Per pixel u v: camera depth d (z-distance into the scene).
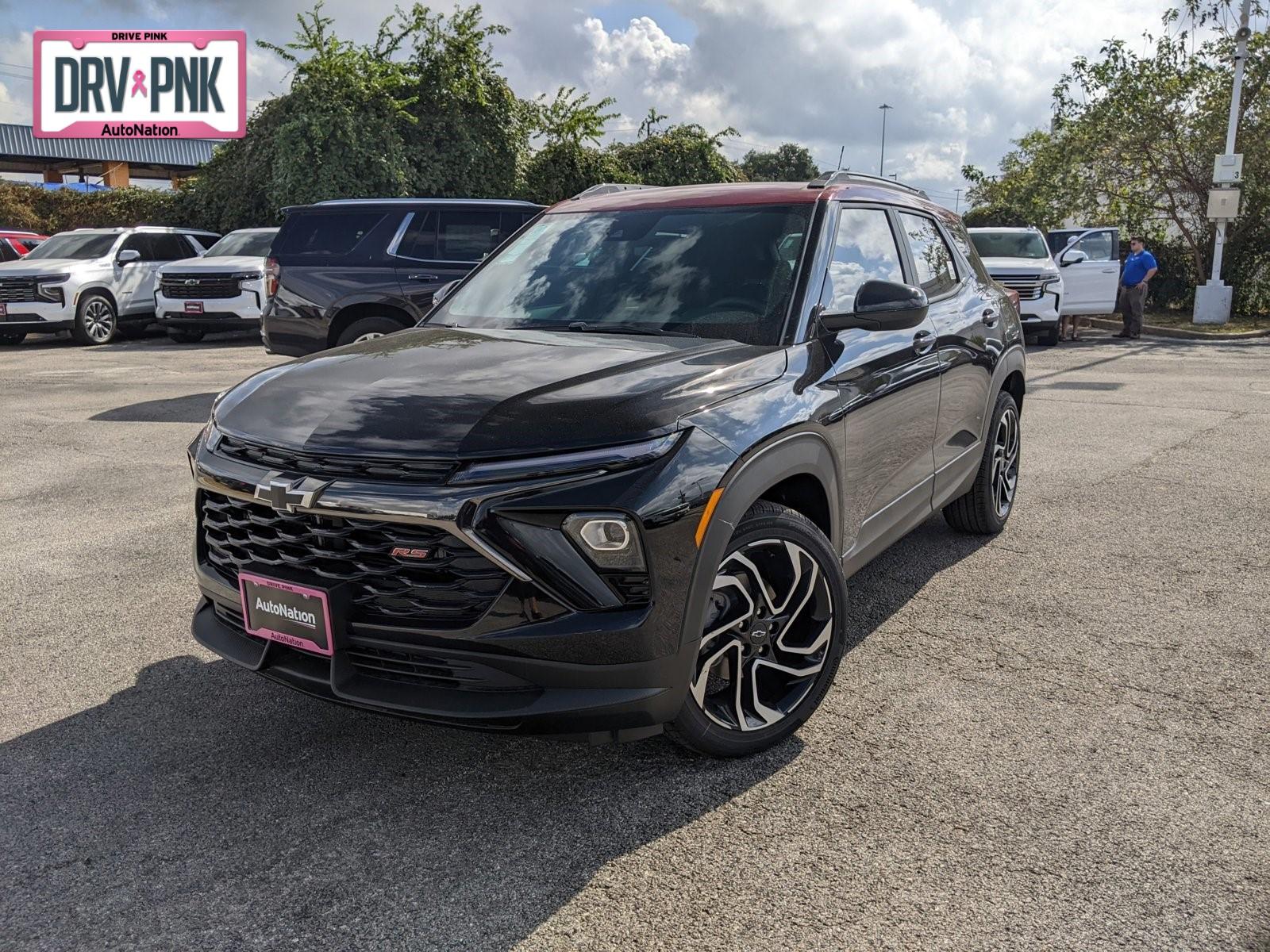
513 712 2.45
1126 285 17.09
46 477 6.56
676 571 2.54
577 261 3.77
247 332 16.95
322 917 2.29
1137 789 2.77
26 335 17.14
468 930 2.24
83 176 40.91
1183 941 2.16
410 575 2.52
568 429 2.50
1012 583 4.45
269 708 3.34
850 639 3.86
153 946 2.20
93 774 2.92
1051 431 8.01
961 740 3.06
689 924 2.25
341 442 2.58
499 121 20.69
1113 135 21.58
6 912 2.31
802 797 2.76
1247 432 7.90
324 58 18.33
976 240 15.87
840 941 2.19
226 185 20.56
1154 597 4.27
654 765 2.95
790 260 3.41
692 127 26.66
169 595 4.38
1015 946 2.16
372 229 9.14
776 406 2.88
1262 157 20.95
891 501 3.74
